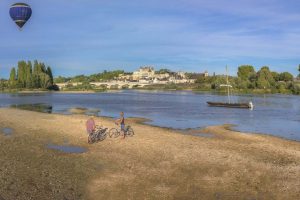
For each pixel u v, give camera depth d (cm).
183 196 2209
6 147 3447
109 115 7712
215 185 2397
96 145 3628
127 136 4081
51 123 5253
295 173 2662
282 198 2184
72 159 3033
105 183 2412
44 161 2942
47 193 2170
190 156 3117
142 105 11194
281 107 10325
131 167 2797
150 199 2159
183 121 6638
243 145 3759
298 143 4109
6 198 2036
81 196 2175
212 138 4362
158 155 3159
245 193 2262
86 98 16012
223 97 16538
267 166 2841
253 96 17288
